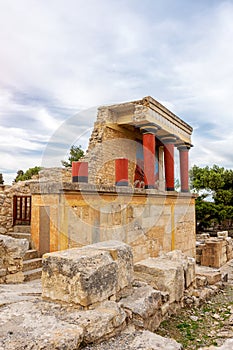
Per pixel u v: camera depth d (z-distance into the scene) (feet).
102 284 13.53
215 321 18.12
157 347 11.02
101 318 11.87
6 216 30.78
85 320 11.57
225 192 82.33
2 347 9.57
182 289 20.81
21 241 21.47
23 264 22.71
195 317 18.44
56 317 12.00
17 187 33.30
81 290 12.78
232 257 50.21
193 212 47.03
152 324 15.56
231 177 86.63
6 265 20.38
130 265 16.66
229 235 82.02
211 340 15.24
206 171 88.84
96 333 11.34
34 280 22.04
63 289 13.32
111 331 12.01
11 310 12.70
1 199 30.58
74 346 10.23
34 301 13.84
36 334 10.44
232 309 20.61
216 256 42.09
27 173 74.95
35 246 25.45
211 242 43.57
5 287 18.13
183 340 15.19
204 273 28.60
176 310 19.56
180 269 20.62
